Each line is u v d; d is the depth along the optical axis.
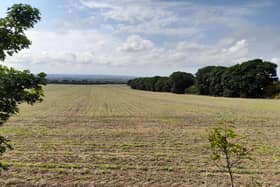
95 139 17.61
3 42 5.22
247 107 45.62
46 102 52.09
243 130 22.08
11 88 4.98
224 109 41.53
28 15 5.29
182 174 10.45
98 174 10.34
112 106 45.44
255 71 75.50
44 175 10.04
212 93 88.44
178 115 33.16
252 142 17.17
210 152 14.09
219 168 11.25
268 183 9.61
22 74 5.14
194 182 9.58
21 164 11.31
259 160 12.62
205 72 93.38
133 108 42.28
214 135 7.15
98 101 56.78
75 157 12.83
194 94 98.00
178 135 19.38
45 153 13.48
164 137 18.56
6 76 4.95
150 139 17.80
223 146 7.12
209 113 35.72
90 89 119.94
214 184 9.39
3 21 5.20
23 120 26.64
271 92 75.19
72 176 10.02
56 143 16.05
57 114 32.44
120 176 10.13
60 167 11.13
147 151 14.33
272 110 40.06
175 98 72.19
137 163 11.98
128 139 17.73
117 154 13.57
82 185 9.11
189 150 14.62
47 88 122.56
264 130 22.14
